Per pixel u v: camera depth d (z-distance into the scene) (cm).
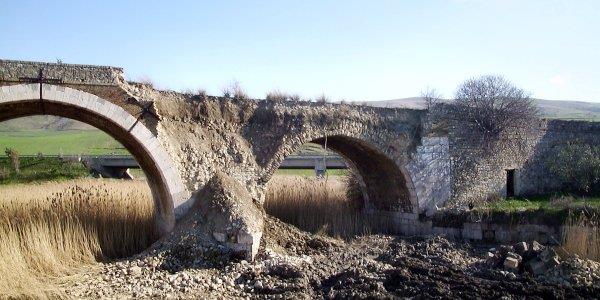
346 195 2356
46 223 1335
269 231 1641
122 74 1484
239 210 1465
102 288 1167
